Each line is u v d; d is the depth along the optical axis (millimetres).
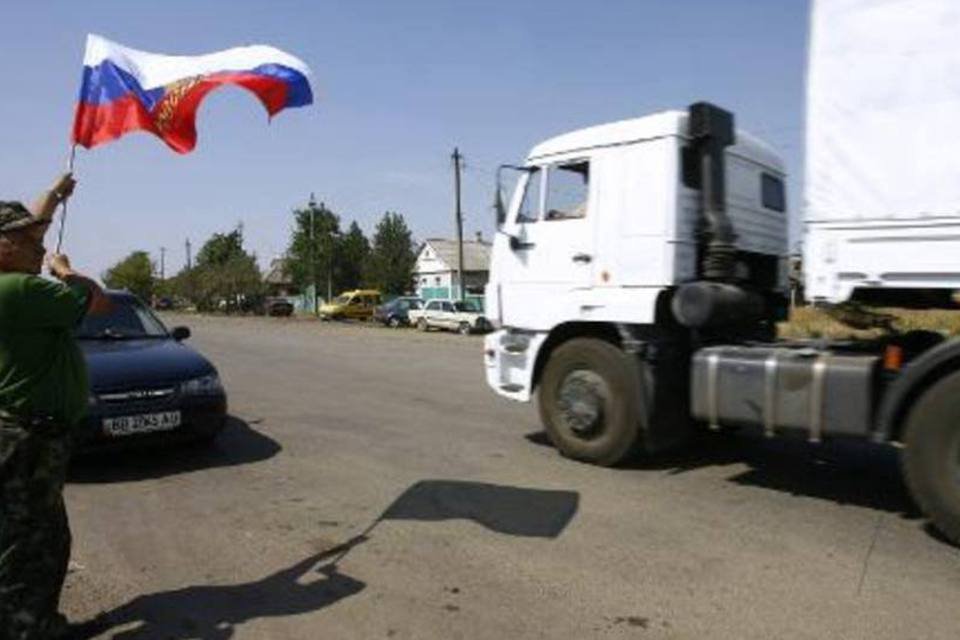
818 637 4449
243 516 6637
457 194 50719
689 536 6066
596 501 6973
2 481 4219
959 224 5910
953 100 5910
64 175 4500
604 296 8141
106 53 5383
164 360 8555
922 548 5812
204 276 82688
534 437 9695
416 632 4523
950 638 4441
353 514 6660
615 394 8023
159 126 5539
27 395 4195
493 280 9062
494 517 6543
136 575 5398
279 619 4719
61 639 4465
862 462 8289
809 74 6473
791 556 5652
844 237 6375
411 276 79250
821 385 6516
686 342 8023
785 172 9328
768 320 9180
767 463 8266
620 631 4523
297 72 5789
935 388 5871
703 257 8039
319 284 76625
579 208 8367
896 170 6137
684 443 8727
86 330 9227
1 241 4230
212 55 5777
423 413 11508
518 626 4590
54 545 4359
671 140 7781
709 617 4695
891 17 6117
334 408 12016
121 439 8031
